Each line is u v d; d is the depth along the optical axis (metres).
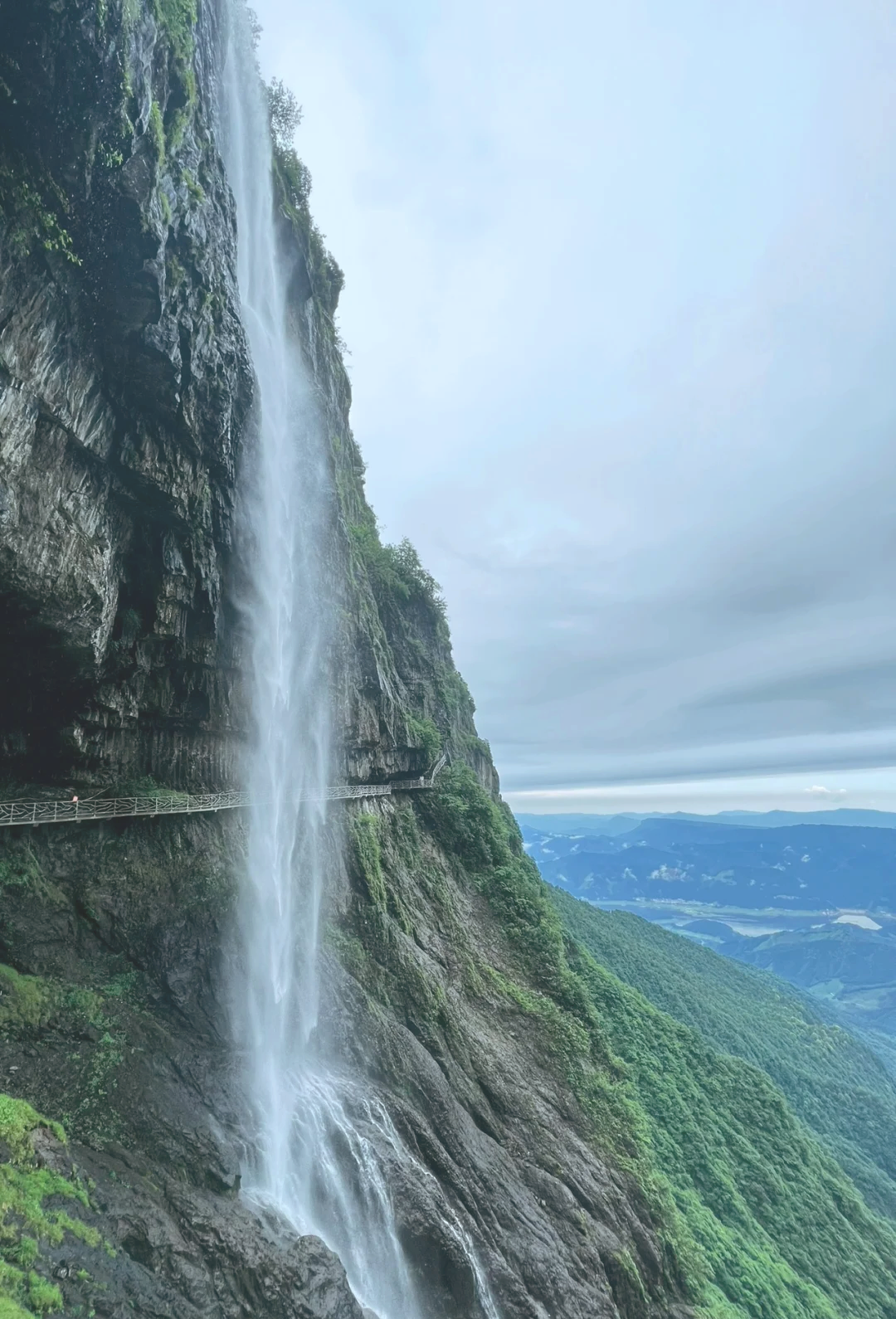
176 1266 16.67
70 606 21.25
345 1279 19.80
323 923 33.47
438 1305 24.31
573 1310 27.36
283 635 36.16
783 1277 42.16
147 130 20.47
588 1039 44.44
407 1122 28.44
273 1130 23.22
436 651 65.75
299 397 41.69
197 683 29.88
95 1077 19.61
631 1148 39.38
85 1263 14.79
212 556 28.48
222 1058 23.94
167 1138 19.84
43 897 22.25
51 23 17.09
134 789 26.86
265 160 39.31
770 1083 65.75
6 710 23.36
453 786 56.25
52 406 19.62
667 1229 36.62
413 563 65.06
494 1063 36.25
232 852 29.73
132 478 23.38
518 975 46.03
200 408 25.14
